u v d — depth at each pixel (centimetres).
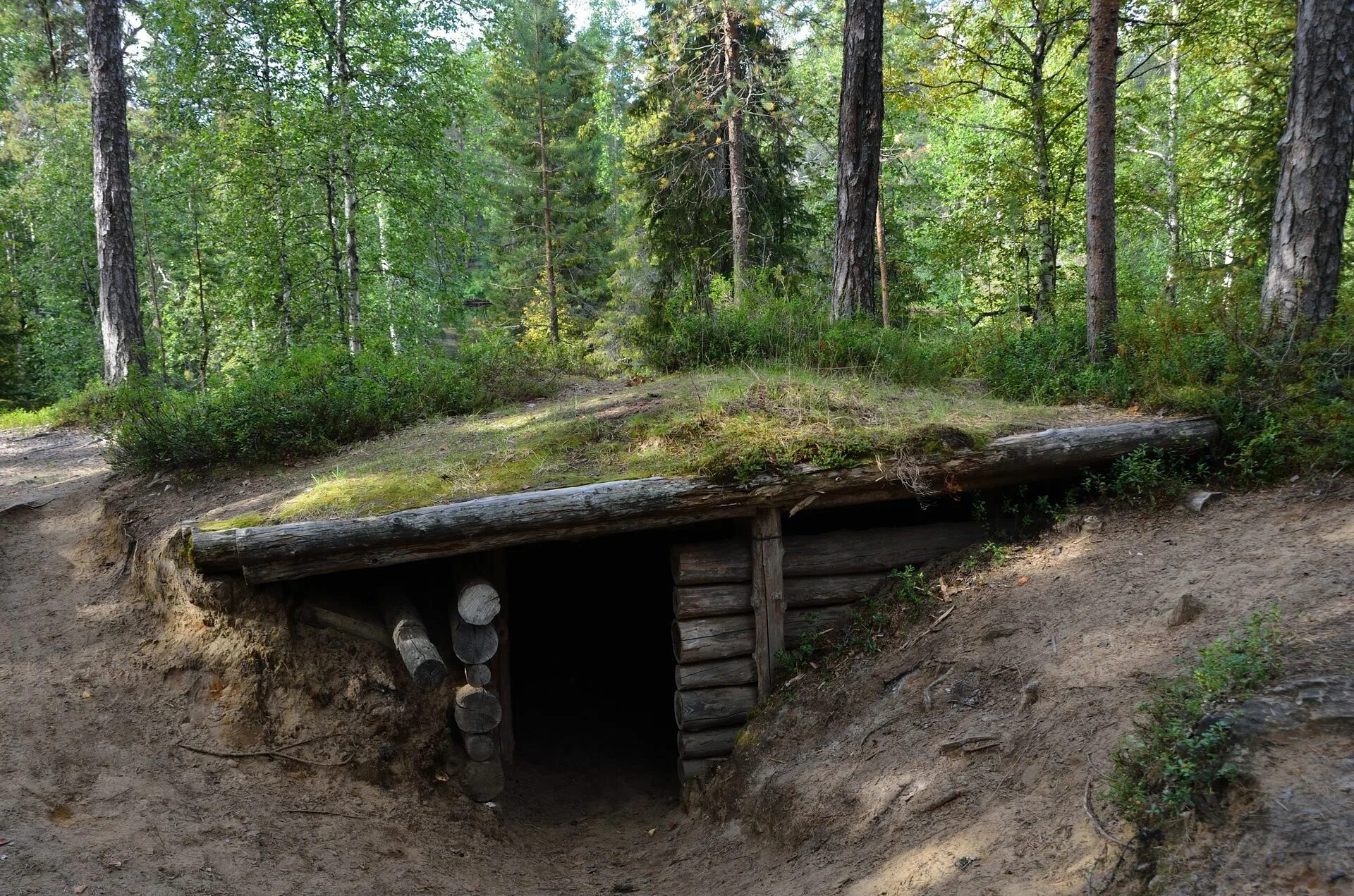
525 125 2970
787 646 645
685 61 1777
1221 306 775
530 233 2994
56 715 503
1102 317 872
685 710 634
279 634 556
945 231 1770
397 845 513
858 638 621
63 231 2392
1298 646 373
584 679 981
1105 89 854
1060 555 593
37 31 2402
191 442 737
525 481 602
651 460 632
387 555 543
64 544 707
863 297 1076
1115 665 445
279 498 623
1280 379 653
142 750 496
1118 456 630
